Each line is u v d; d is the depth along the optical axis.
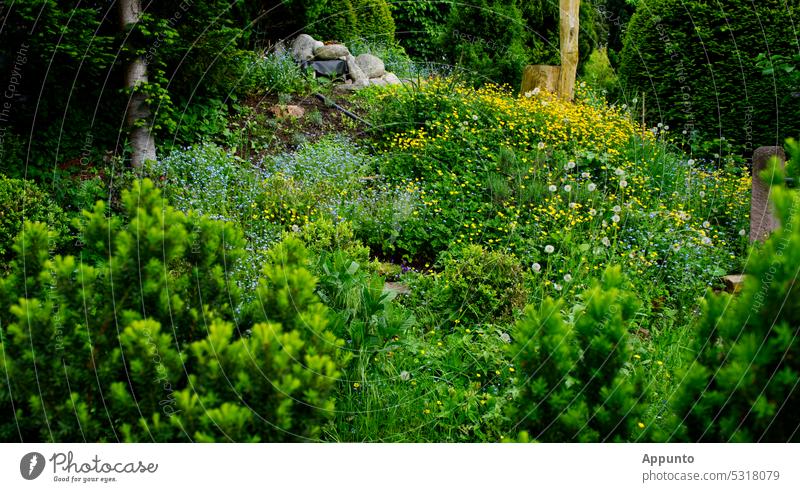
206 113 5.82
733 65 7.51
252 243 4.16
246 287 3.29
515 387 2.64
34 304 1.80
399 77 9.24
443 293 3.54
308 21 8.73
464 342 3.15
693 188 5.78
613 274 1.83
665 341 3.28
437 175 5.43
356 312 2.87
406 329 3.15
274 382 1.64
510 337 3.11
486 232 4.69
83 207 4.53
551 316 1.77
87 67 4.80
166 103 5.23
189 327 2.00
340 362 2.08
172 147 5.11
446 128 5.95
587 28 9.66
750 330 1.57
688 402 1.66
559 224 4.70
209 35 5.40
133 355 1.73
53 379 1.76
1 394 1.72
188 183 4.97
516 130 6.22
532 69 7.91
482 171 5.48
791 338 1.50
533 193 5.03
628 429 1.72
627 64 8.80
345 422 2.55
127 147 5.26
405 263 4.55
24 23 4.41
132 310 1.88
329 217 4.63
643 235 4.59
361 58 8.73
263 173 5.23
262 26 8.33
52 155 4.86
